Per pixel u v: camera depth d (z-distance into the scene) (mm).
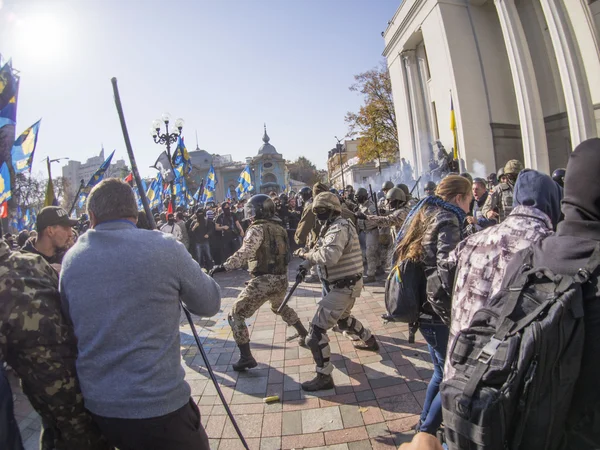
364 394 3223
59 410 1519
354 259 3371
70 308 1561
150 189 15469
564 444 991
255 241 3650
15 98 3916
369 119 33781
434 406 2311
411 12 20875
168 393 1547
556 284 1032
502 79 18141
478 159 17000
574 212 1120
